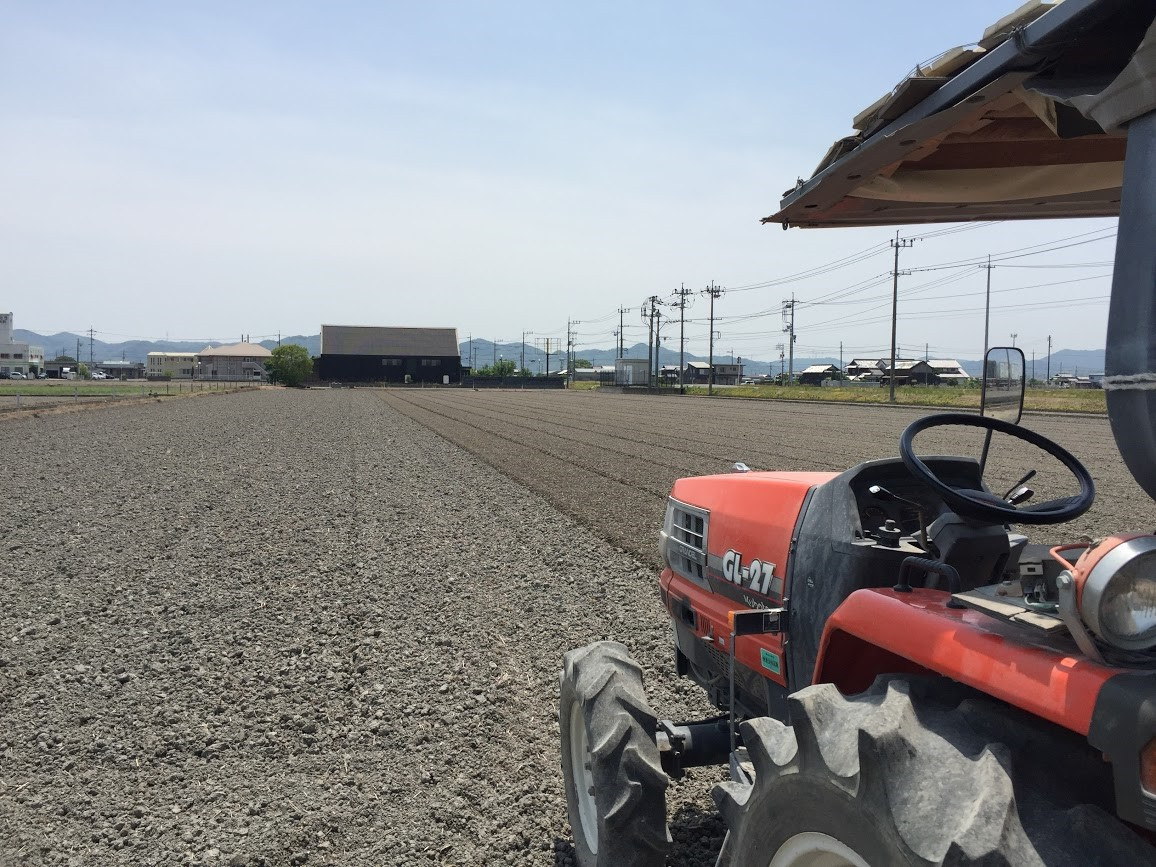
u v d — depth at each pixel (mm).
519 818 4137
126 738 4973
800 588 3031
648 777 2955
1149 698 1540
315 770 4633
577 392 96062
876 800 1739
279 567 9180
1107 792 1753
